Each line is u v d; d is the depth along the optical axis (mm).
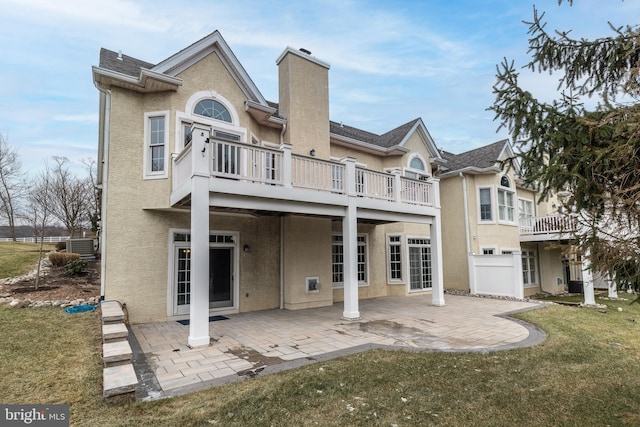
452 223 15625
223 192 6875
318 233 10992
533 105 3986
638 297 3676
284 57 11273
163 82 8289
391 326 7840
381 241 13656
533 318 8789
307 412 3668
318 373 4758
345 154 12875
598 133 3586
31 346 5258
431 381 4512
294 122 10797
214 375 4727
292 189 7941
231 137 9453
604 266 3730
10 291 8375
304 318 8828
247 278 9992
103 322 5953
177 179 8039
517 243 16406
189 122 8773
